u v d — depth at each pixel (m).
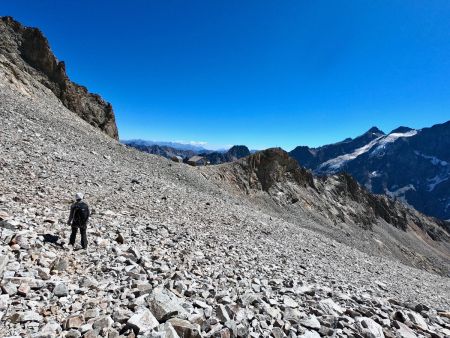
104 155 38.44
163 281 10.23
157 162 53.22
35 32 69.69
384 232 156.00
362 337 8.74
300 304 10.89
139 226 17.48
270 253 20.59
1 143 23.75
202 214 27.58
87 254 11.45
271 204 100.88
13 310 6.73
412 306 13.66
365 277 21.86
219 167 101.00
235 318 8.26
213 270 13.00
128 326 6.71
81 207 11.87
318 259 23.89
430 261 159.62
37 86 60.94
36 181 19.44
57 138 34.25
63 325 6.63
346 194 160.38
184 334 6.89
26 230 11.33
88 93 79.81
